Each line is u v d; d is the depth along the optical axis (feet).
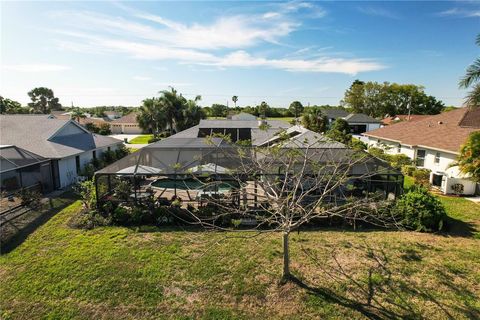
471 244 37.37
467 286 28.45
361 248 36.19
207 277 30.07
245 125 106.83
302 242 37.91
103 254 34.63
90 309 25.57
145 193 52.70
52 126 82.17
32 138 74.08
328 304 26.00
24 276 30.19
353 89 283.38
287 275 29.48
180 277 30.04
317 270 31.24
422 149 78.59
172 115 157.79
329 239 38.83
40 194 56.08
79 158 78.38
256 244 37.32
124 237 39.52
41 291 27.86
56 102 325.42
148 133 226.99
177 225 43.88
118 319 24.44
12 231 41.34
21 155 60.08
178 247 36.52
